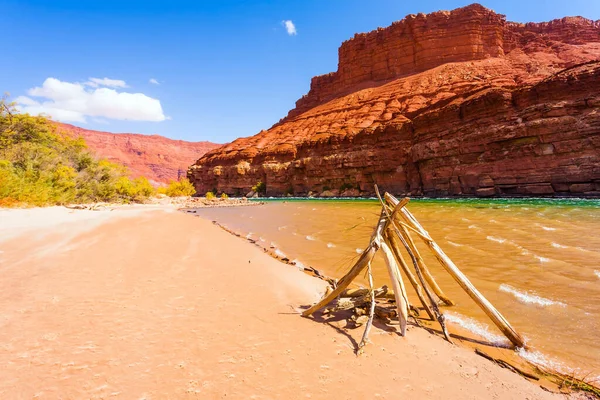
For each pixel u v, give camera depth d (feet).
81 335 11.30
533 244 29.99
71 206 79.20
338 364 10.11
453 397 8.68
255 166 294.05
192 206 131.75
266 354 10.51
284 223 58.23
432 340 12.51
